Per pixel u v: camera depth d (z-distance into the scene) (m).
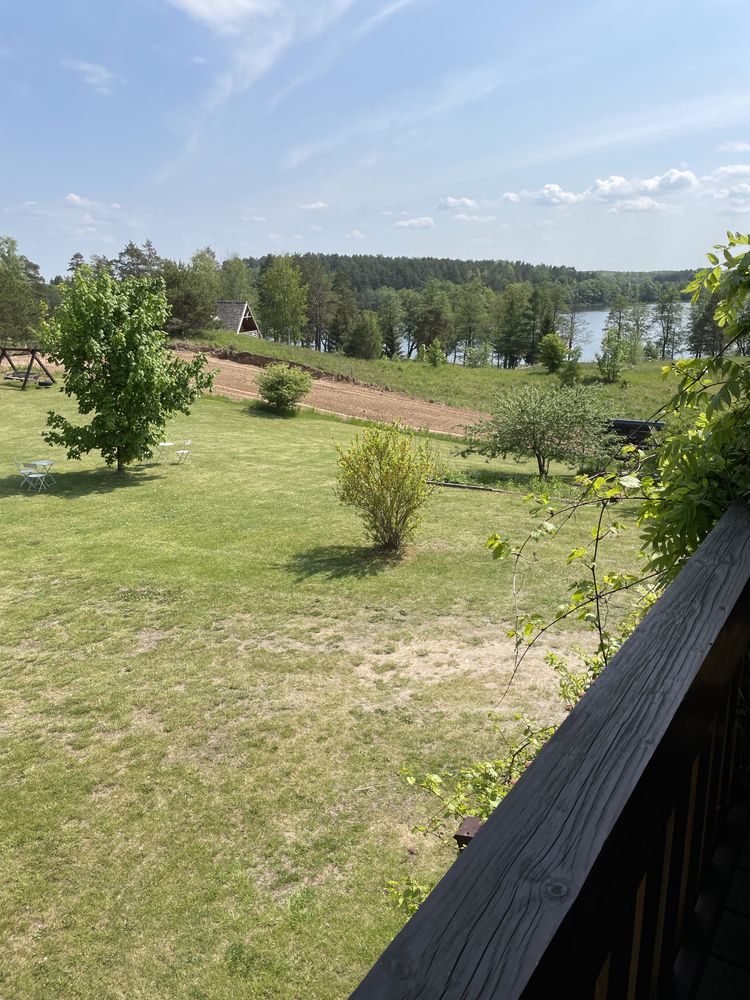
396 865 5.43
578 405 20.89
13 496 17.67
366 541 13.88
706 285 2.44
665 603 1.45
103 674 8.68
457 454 25.69
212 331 58.72
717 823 1.93
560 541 13.52
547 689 7.95
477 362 95.81
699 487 2.26
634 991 1.22
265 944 4.76
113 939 4.85
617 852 0.88
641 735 1.02
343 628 9.90
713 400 2.23
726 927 1.69
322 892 5.20
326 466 22.14
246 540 14.02
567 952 0.74
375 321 95.94
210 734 7.35
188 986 4.47
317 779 6.54
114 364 20.00
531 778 0.93
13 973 4.59
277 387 33.06
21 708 7.93
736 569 1.59
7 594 11.29
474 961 0.65
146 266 65.19
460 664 8.72
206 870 5.46
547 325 99.38
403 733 7.23
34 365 41.50
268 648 9.32
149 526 15.04
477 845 0.81
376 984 0.64
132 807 6.22
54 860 5.61
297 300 91.50
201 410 32.38
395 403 41.06
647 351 103.69
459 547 13.41
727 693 1.72
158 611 10.59
